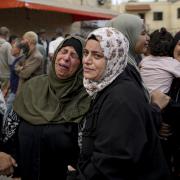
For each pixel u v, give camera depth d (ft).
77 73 10.25
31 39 22.54
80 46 10.25
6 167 9.96
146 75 11.81
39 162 9.98
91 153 7.86
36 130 10.07
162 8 162.50
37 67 22.48
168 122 11.21
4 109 10.56
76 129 9.95
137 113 7.41
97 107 7.84
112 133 7.31
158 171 7.68
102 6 70.85
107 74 7.96
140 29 10.05
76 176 8.13
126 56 8.20
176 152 11.51
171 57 12.25
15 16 53.47
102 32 8.00
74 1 62.59
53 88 10.35
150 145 7.68
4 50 25.80
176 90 11.73
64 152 9.95
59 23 58.34
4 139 10.48
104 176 7.25
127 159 7.17
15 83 23.43
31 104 10.36
